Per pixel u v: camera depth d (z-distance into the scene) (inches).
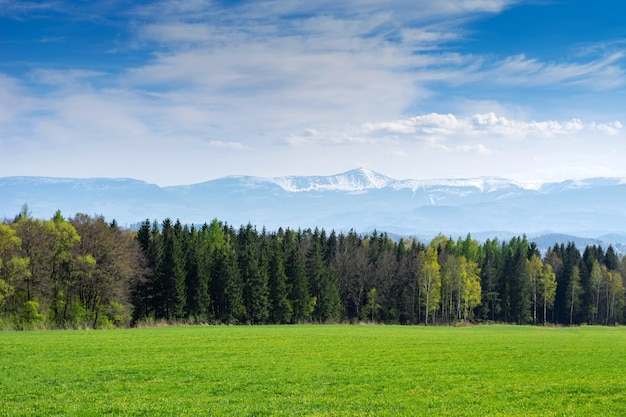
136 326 3403.1
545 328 4377.5
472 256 5880.9
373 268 5113.2
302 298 4434.1
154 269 3823.8
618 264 6328.7
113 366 1466.5
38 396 1096.2
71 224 3228.3
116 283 3191.4
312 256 4793.3
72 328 2962.6
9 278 2819.9
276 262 4338.1
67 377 1302.9
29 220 3088.1
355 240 6013.8
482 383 1282.0
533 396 1130.7
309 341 2263.8
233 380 1289.4
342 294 5004.9
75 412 940.0
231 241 5280.5
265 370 1438.2
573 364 1642.5
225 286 4072.3
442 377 1359.5
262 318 4195.4
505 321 5438.0
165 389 1181.1
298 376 1350.9
